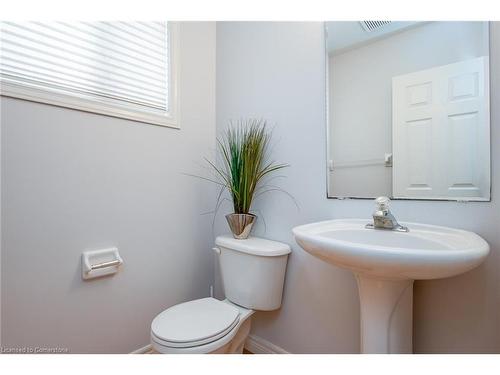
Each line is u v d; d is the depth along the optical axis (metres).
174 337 0.91
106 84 1.25
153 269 1.39
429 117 0.93
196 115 1.63
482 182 0.82
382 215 0.90
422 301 0.92
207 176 1.69
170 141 1.49
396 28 1.01
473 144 0.84
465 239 0.76
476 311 0.83
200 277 1.64
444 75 0.90
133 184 1.32
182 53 1.54
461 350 0.85
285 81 1.33
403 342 0.84
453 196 0.88
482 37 0.83
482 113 0.83
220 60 1.70
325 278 1.17
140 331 1.33
